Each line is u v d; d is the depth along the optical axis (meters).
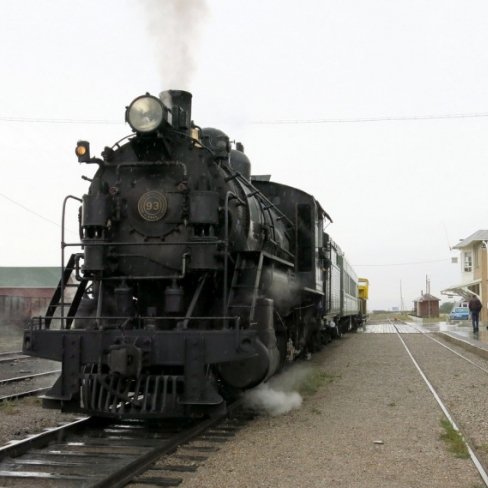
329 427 7.93
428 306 83.31
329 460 6.35
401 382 12.18
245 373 7.73
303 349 15.03
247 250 8.49
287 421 8.31
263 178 13.50
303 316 13.90
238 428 7.80
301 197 12.99
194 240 7.90
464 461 6.34
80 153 8.38
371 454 6.60
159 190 8.29
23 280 41.00
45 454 6.54
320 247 14.26
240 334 7.19
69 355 7.43
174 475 5.77
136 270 8.23
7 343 25.44
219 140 8.57
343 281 24.77
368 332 35.00
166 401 7.15
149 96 8.28
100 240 8.09
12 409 9.32
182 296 7.98
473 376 13.45
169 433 7.62
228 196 7.98
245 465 6.11
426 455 6.57
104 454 6.54
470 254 49.91
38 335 7.58
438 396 10.51
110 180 8.51
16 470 5.99
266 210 10.57
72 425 7.52
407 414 8.83
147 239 8.24
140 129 8.20
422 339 27.52
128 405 7.52
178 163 8.30
